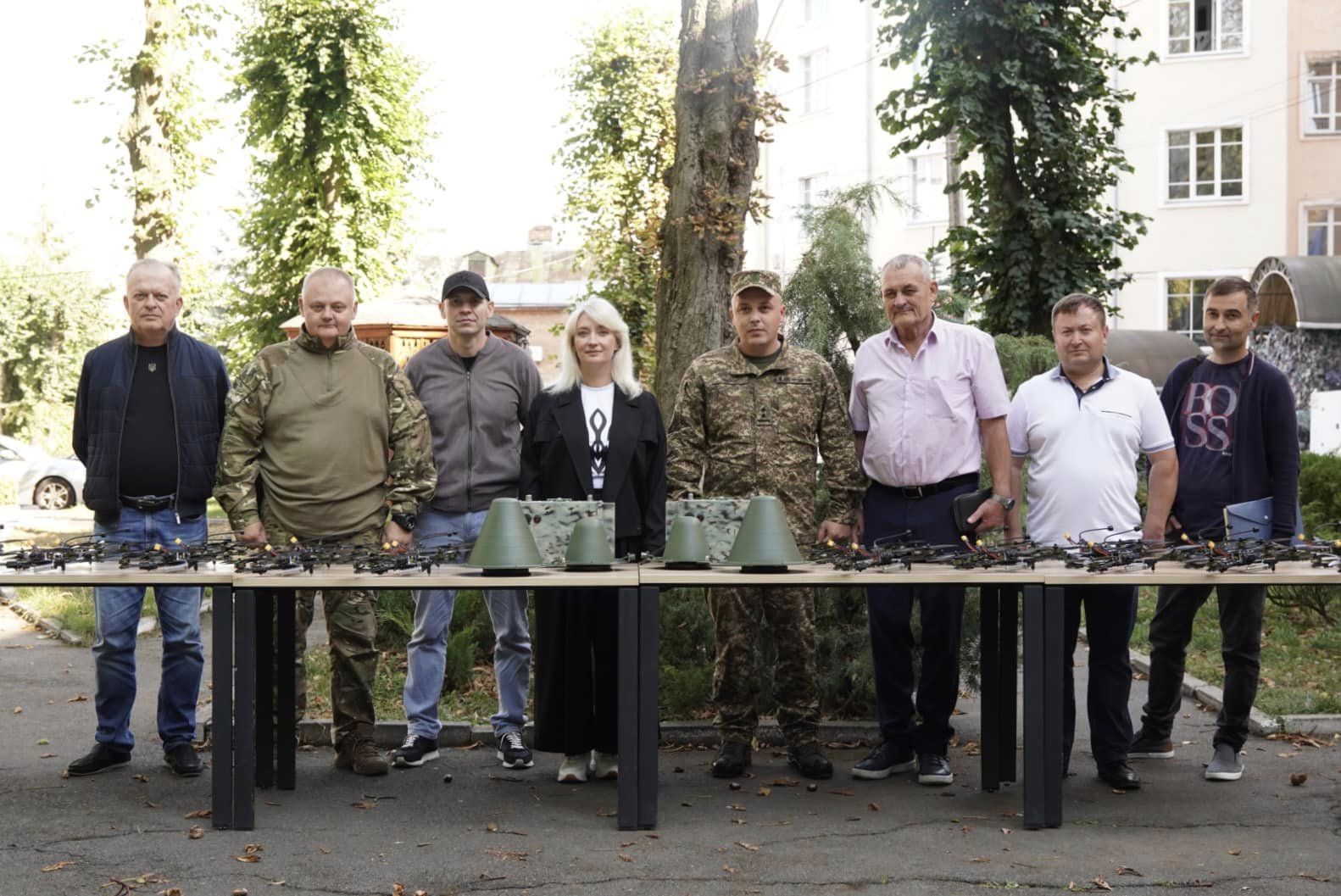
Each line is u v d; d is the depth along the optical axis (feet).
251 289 82.43
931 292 18.40
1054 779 15.76
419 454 18.83
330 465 18.34
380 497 18.75
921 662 21.29
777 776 18.85
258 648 17.81
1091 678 18.10
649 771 15.76
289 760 17.94
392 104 80.84
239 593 15.39
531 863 14.47
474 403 20.01
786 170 102.68
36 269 147.33
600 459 18.15
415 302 53.57
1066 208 48.21
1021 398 18.58
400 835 15.61
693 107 30.73
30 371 139.23
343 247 79.36
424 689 19.70
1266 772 18.85
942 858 14.65
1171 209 84.43
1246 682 18.24
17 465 77.92
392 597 28.55
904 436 18.17
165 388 18.81
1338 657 28.09
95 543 16.46
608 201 88.89
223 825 15.71
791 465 18.45
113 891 13.52
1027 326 48.49
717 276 30.83
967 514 17.83
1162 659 19.62
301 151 79.87
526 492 18.35
